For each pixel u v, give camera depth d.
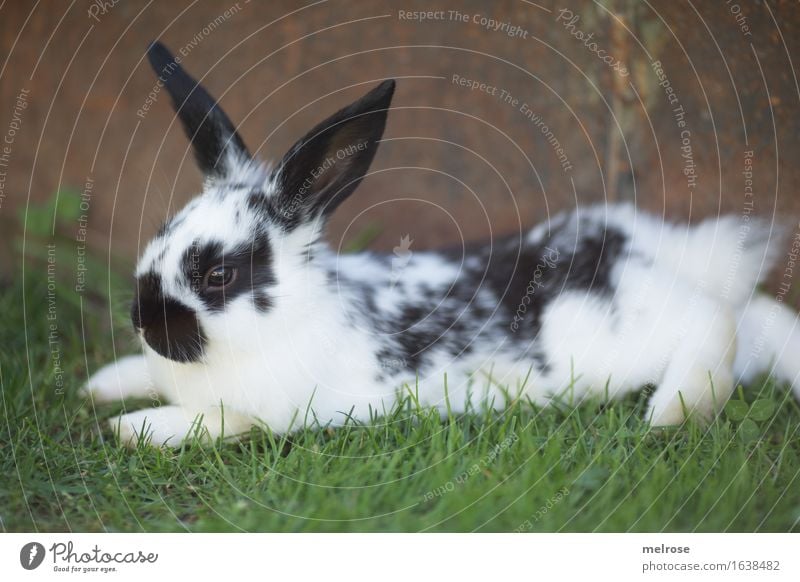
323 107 4.77
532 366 3.18
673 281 3.24
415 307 3.18
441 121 4.69
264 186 3.01
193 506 2.60
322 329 2.98
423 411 2.95
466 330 3.18
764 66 3.62
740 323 3.36
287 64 4.80
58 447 2.88
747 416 2.92
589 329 3.17
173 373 2.95
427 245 4.70
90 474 2.74
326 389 2.98
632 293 3.20
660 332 3.12
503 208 4.62
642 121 4.12
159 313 2.77
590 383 3.20
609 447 2.76
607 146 4.26
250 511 2.49
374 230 4.65
